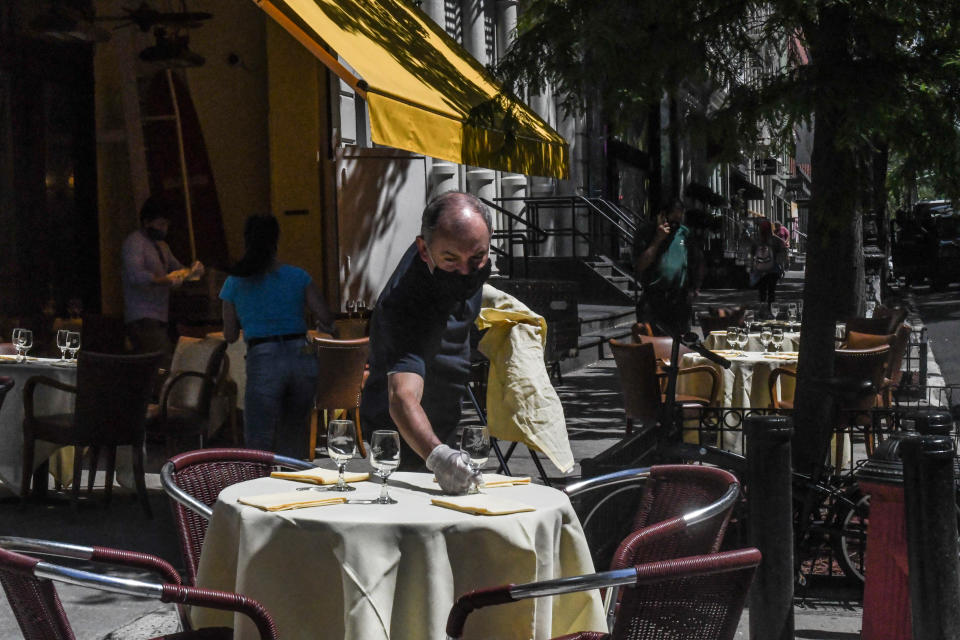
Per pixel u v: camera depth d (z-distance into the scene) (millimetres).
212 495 4305
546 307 14320
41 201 11109
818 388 6102
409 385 4062
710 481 4082
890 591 4824
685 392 9727
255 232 6801
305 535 3256
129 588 2881
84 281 11633
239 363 9234
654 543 3715
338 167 11648
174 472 4137
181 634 3441
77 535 6918
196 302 11562
